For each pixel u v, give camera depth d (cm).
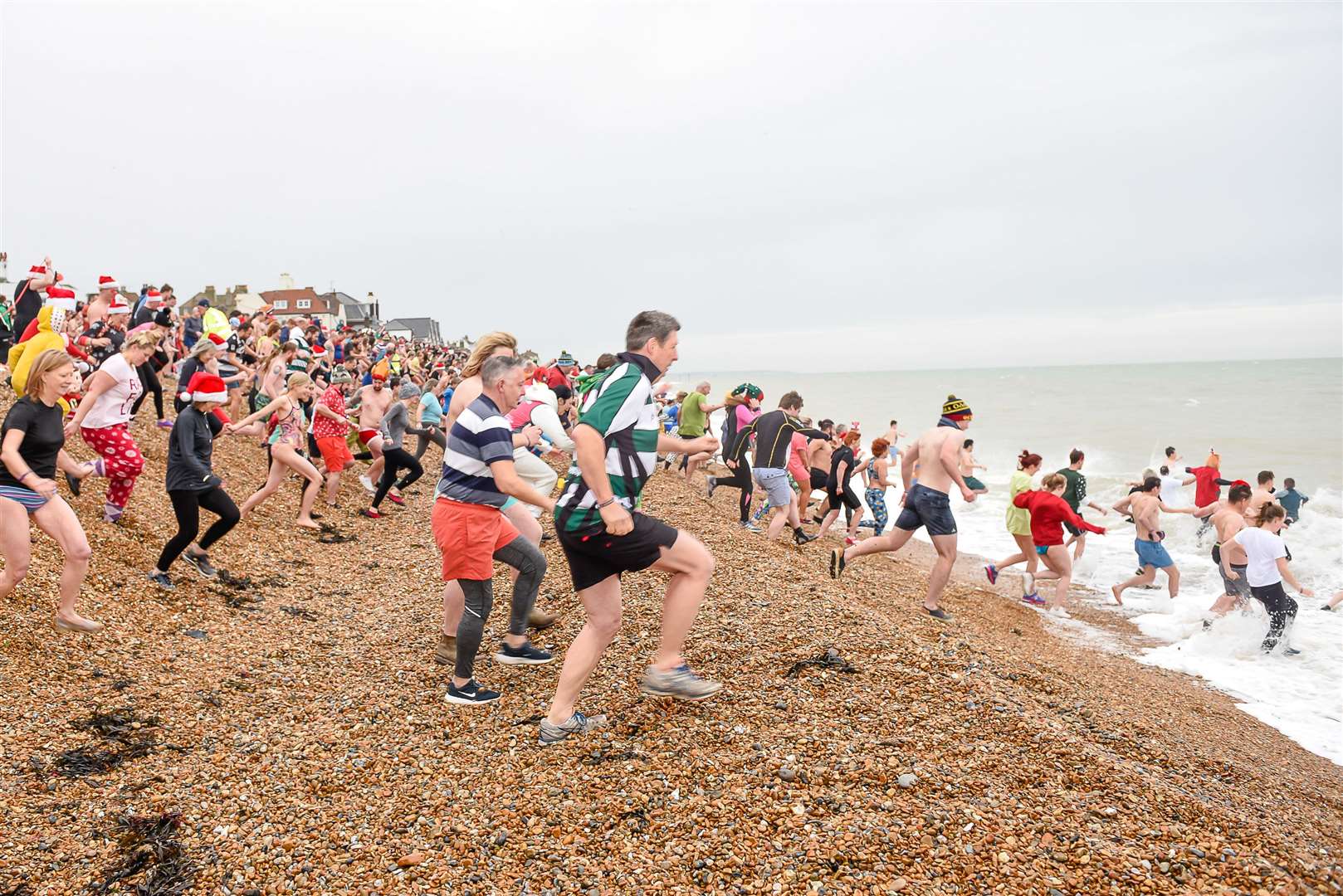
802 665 482
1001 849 308
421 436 1316
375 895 297
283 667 538
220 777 382
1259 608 819
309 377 891
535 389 700
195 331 1581
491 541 454
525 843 327
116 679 472
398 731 436
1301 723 629
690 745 392
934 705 434
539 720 434
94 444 674
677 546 392
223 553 756
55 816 336
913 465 754
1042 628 880
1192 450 2809
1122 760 406
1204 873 296
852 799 342
